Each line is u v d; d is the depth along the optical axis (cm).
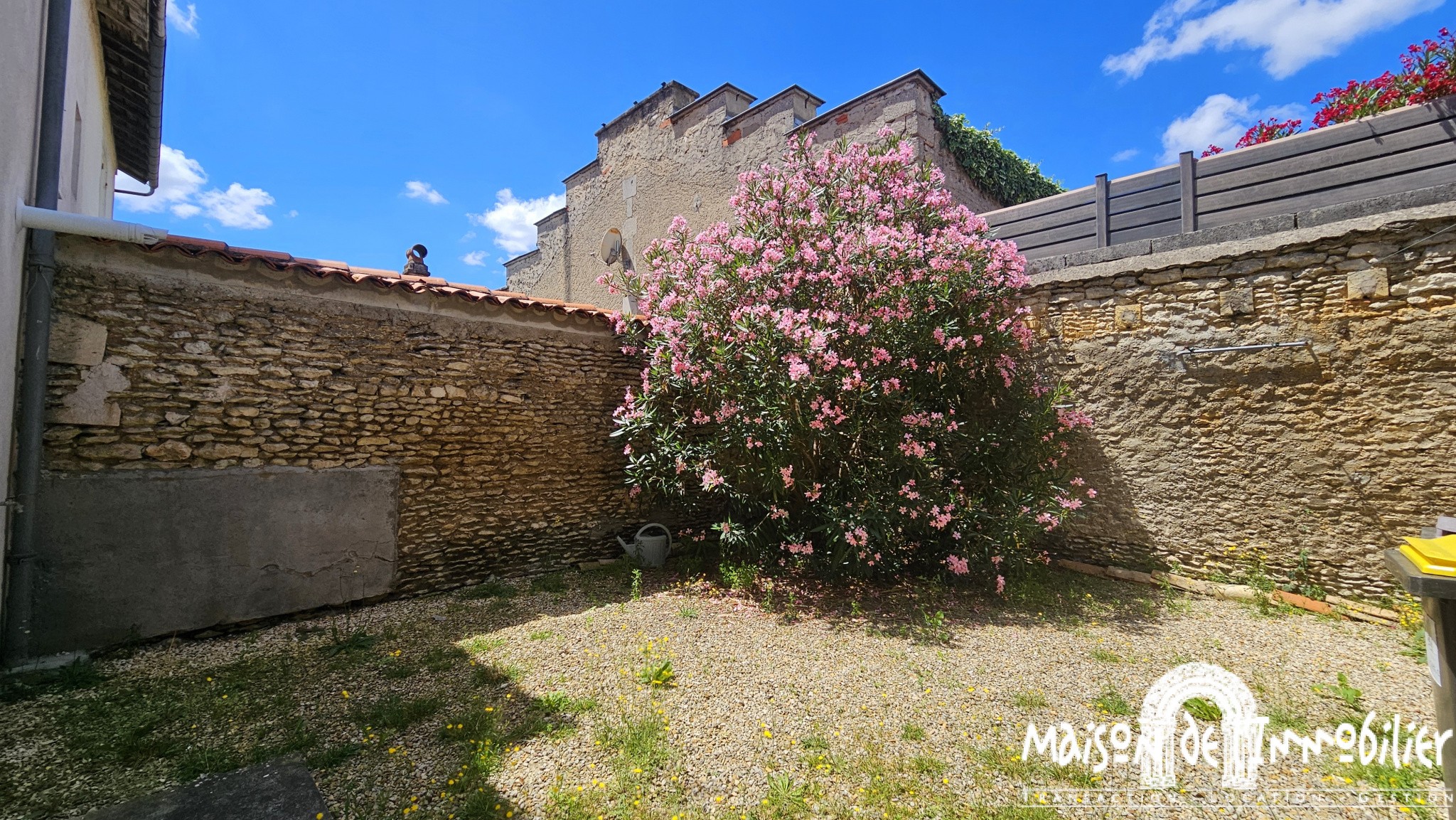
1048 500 500
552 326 572
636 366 636
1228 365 486
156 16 543
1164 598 489
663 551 609
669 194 1037
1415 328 411
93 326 360
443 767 254
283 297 428
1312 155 461
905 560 526
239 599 406
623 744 271
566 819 221
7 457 324
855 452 503
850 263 519
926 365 525
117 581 364
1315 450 450
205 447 396
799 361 466
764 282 537
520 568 551
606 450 612
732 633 421
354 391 457
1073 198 584
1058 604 480
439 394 500
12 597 329
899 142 652
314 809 224
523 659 369
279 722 289
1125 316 538
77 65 477
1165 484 518
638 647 392
